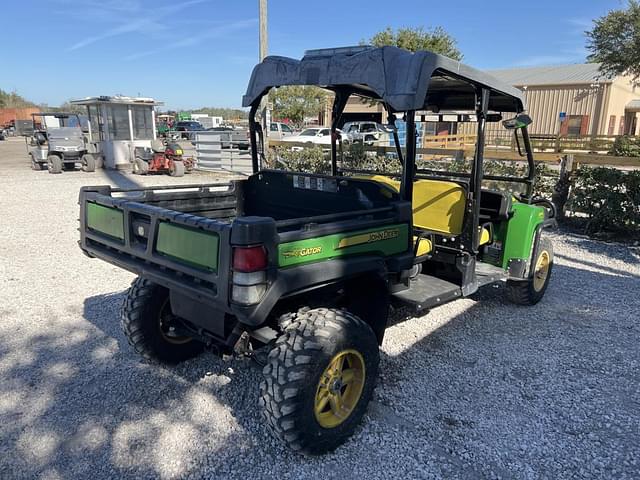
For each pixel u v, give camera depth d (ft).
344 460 8.95
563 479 8.64
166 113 190.19
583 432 9.89
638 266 21.01
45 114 55.88
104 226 10.62
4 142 117.50
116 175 50.98
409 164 10.66
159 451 9.09
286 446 8.71
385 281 10.62
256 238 7.64
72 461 8.80
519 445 9.47
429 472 8.71
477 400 10.91
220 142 56.24
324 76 10.38
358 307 10.97
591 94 85.05
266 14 37.11
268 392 8.38
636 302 16.88
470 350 13.20
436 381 11.64
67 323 14.28
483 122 12.05
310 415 8.45
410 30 80.94
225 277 7.80
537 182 28.09
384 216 10.68
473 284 13.08
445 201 13.62
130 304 11.20
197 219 8.34
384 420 10.11
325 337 8.54
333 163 15.42
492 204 14.57
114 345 13.01
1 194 37.04
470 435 9.72
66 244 22.77
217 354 9.90
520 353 13.08
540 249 15.65
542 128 90.84
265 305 7.85
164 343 11.65
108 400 10.61
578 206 26.14
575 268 20.66
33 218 28.40
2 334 13.52
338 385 9.07
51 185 42.42
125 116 55.47
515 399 10.98
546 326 14.82
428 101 14.76
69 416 10.04
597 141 49.65
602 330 14.58
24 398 10.62
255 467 8.74
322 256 8.89
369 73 9.76
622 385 11.61
